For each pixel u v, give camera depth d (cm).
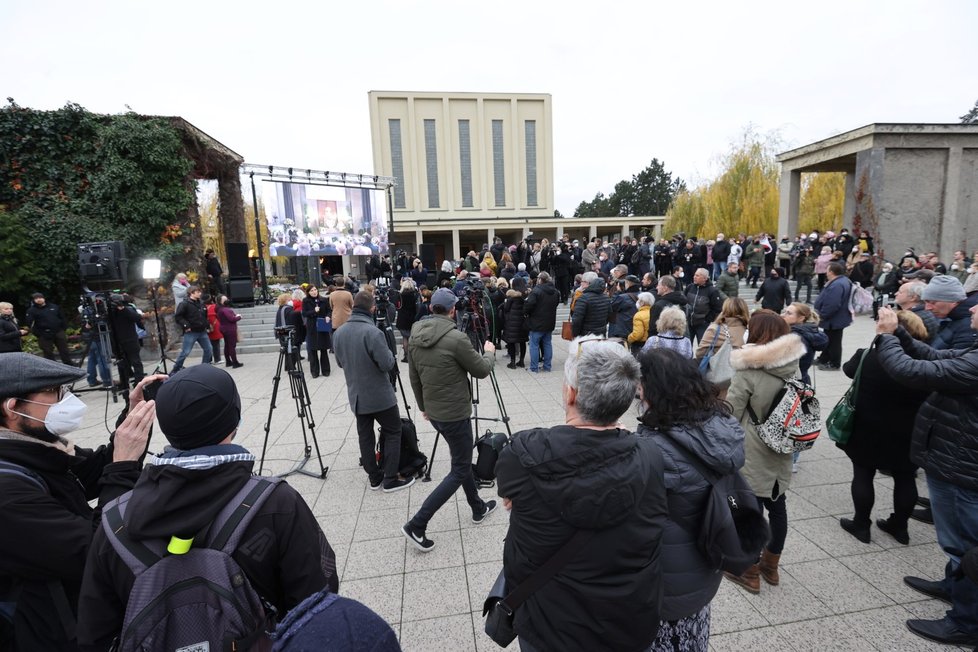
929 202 1415
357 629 94
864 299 765
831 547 316
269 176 1434
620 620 131
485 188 3866
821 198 2027
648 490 135
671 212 2667
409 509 380
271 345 1145
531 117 3912
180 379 120
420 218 3800
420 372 329
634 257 1620
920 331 324
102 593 112
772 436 265
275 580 121
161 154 1134
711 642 242
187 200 1184
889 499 376
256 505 115
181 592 104
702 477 156
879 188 1395
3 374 144
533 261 1562
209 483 112
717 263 1481
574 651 133
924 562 298
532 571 137
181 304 877
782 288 907
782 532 275
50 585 137
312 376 848
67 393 163
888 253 1408
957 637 234
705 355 392
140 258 1123
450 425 326
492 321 868
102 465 184
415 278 1431
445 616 266
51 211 1068
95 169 1105
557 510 129
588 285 739
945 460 238
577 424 151
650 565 135
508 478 141
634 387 143
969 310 417
